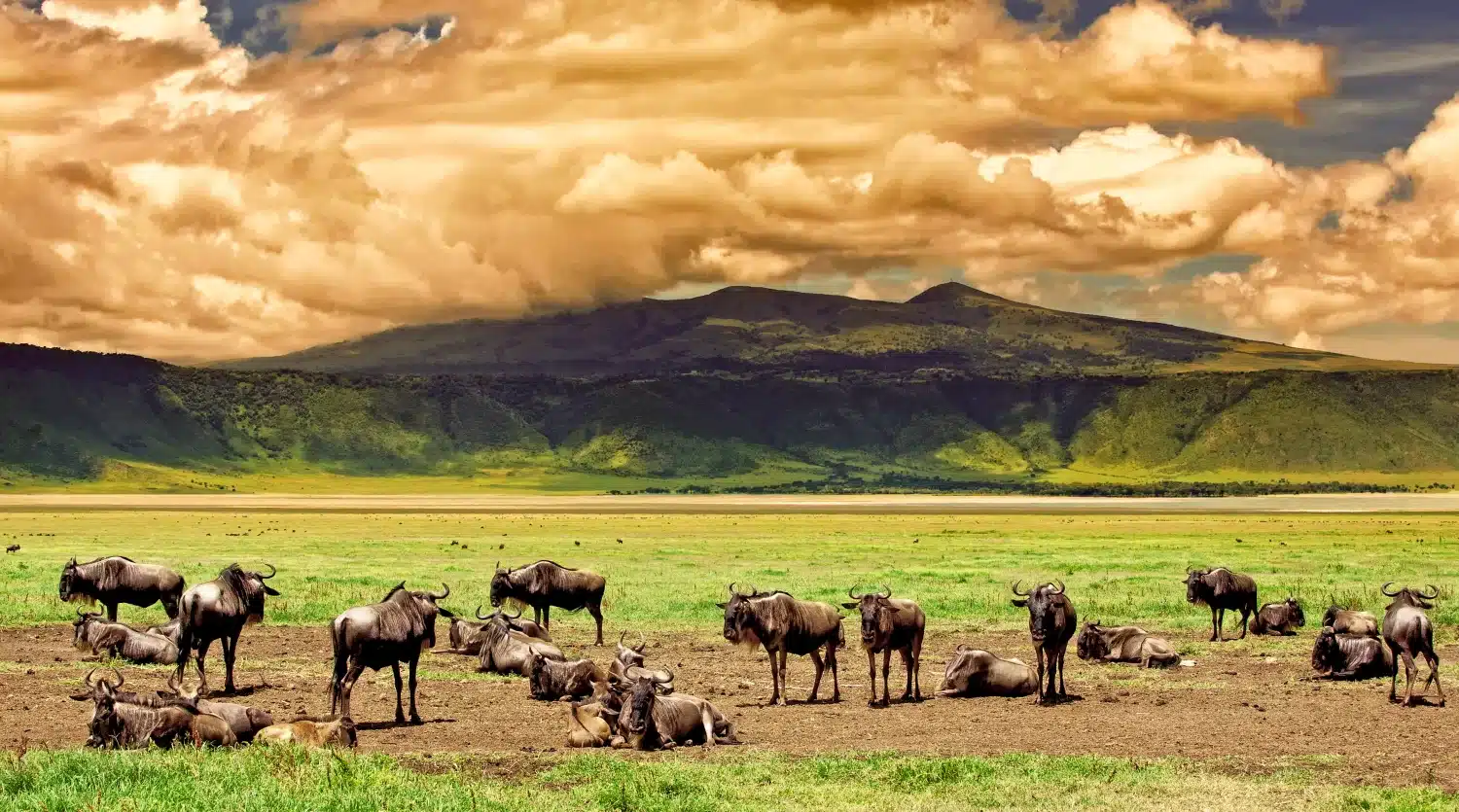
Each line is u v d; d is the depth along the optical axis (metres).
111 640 33.94
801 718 27.33
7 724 25.31
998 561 74.56
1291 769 22.05
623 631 41.53
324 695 29.30
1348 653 32.81
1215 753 23.58
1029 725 26.42
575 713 24.50
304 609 45.47
